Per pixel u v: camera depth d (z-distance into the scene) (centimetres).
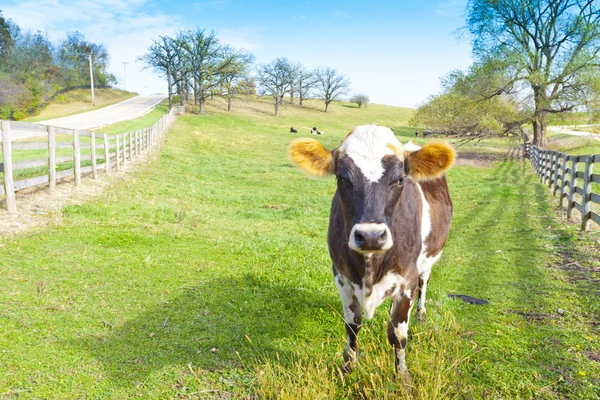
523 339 420
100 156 1769
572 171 985
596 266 624
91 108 7106
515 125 3092
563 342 410
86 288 511
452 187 1808
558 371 364
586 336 419
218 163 2575
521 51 2897
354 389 347
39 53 9250
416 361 355
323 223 1122
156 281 552
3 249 605
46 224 752
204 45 6662
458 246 835
